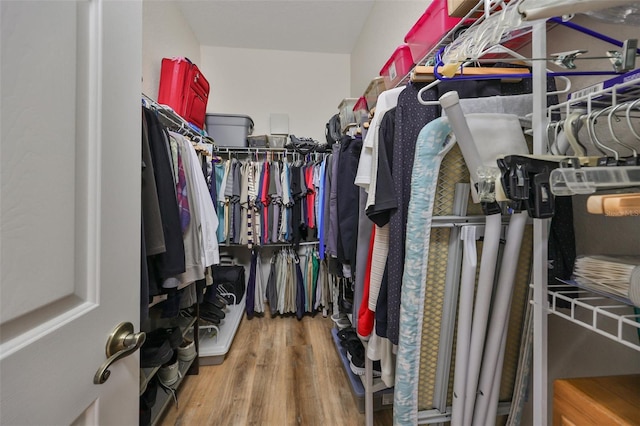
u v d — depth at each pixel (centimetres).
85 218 46
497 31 43
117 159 53
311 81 300
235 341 213
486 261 64
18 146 35
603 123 68
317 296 261
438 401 76
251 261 263
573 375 77
